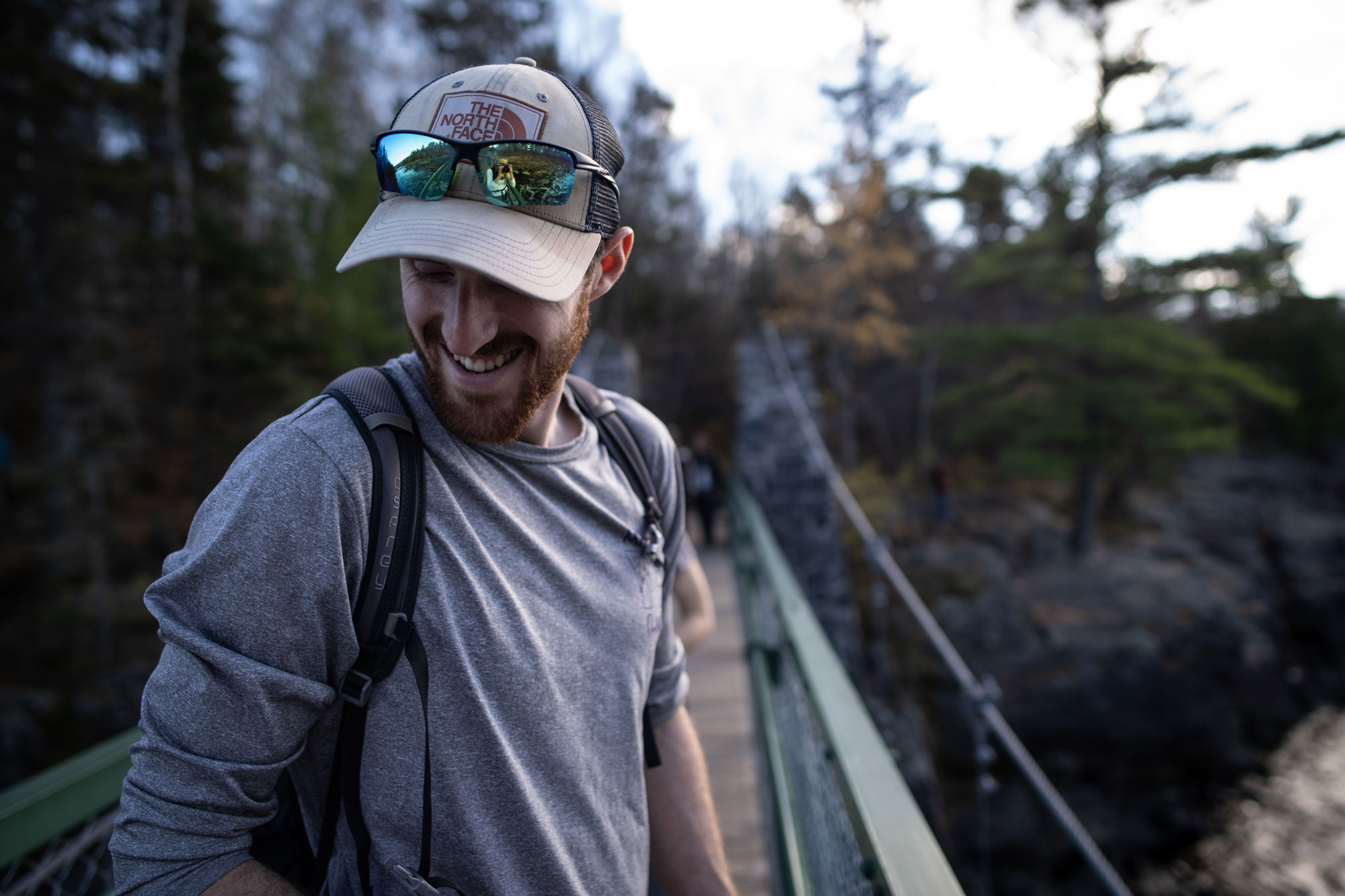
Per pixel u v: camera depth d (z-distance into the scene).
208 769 0.63
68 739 11.69
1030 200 21.84
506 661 0.73
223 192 20.31
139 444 17.83
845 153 21.75
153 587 0.67
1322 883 13.75
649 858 1.04
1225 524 25.36
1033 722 16.02
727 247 39.50
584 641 0.82
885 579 16.62
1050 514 24.55
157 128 18.70
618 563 0.90
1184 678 16.97
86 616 13.56
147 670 12.70
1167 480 23.53
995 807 14.65
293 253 16.95
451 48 23.08
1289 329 33.09
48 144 14.92
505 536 0.78
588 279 0.83
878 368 29.56
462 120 0.75
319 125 15.17
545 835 0.76
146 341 17.78
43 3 15.06
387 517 0.70
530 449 0.83
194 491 15.57
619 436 1.01
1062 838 14.70
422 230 0.71
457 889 0.72
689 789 1.05
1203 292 20.38
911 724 13.62
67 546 14.36
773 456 10.65
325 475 0.67
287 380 14.44
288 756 0.68
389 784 0.71
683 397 34.75
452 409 0.74
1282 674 19.31
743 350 14.72
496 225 0.72
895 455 29.44
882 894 1.09
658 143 32.19
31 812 1.62
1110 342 18.98
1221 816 15.52
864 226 22.14
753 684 3.95
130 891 0.63
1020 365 21.62
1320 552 23.39
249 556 0.65
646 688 0.92
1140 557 21.70
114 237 15.13
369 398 0.75
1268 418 33.38
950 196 22.31
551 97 0.80
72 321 15.88
